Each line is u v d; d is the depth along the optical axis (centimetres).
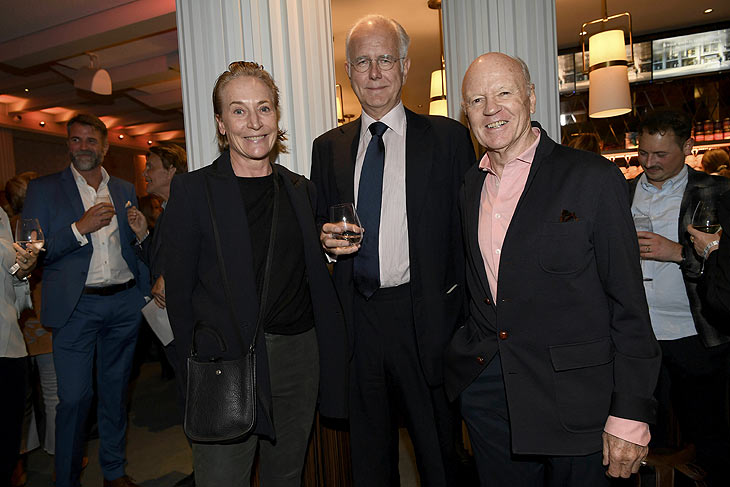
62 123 1039
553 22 213
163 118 1037
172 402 393
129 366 260
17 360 191
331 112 228
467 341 152
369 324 174
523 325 133
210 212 147
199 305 148
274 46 209
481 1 207
